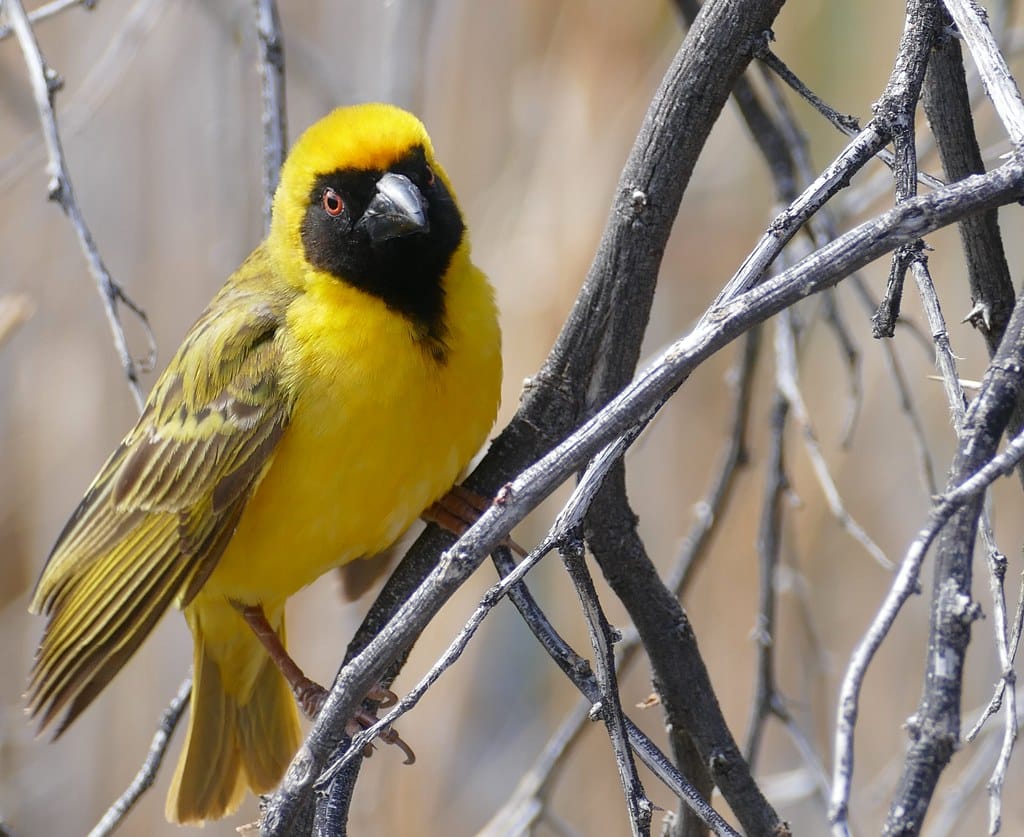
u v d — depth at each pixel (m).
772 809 7.28
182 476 8.59
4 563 13.27
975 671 12.48
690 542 9.52
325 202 8.48
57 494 13.18
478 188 12.84
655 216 6.89
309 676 12.07
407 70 11.25
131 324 12.98
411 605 5.36
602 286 7.07
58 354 13.21
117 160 12.97
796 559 11.55
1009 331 4.73
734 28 6.61
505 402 11.92
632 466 13.16
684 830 7.68
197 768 9.79
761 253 5.20
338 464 8.31
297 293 8.64
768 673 9.12
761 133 9.60
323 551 8.63
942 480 12.69
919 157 10.84
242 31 12.34
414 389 8.25
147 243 12.96
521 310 11.91
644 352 13.13
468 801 12.57
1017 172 4.73
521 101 12.57
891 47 12.71
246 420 8.41
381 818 12.45
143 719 13.13
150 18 11.45
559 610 12.85
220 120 12.41
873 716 12.67
